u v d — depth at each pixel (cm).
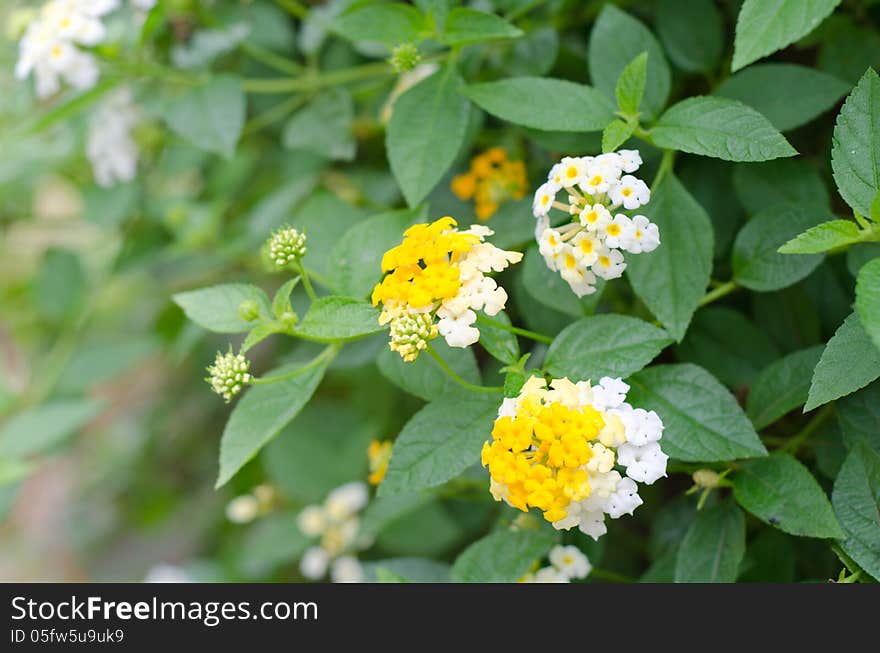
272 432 35
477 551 37
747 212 38
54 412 48
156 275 50
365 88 45
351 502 46
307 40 46
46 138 50
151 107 46
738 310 40
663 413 34
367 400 48
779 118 37
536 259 37
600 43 38
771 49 32
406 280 33
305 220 41
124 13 47
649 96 37
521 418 32
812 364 35
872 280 30
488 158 41
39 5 50
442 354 36
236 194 51
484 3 42
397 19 38
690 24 40
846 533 33
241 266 51
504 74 41
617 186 33
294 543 47
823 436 37
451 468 34
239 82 43
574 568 37
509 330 34
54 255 52
